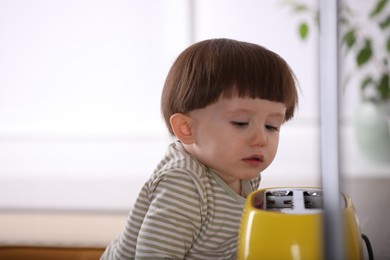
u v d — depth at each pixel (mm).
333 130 486
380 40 2967
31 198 2852
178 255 841
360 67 2988
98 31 4574
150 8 4523
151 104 4562
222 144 839
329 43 490
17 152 3994
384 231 865
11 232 2262
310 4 3863
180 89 882
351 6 2797
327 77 490
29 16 4559
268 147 843
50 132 4566
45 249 1296
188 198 845
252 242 647
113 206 2695
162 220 835
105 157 3820
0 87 4609
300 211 670
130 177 3301
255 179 999
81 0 4559
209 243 889
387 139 2822
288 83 862
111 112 4602
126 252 936
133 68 4570
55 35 4578
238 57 846
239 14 4531
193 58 883
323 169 493
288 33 4438
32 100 4617
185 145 920
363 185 1490
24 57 4586
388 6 2826
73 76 4594
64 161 3742
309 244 619
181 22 4508
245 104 823
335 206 488
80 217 2494
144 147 4098
